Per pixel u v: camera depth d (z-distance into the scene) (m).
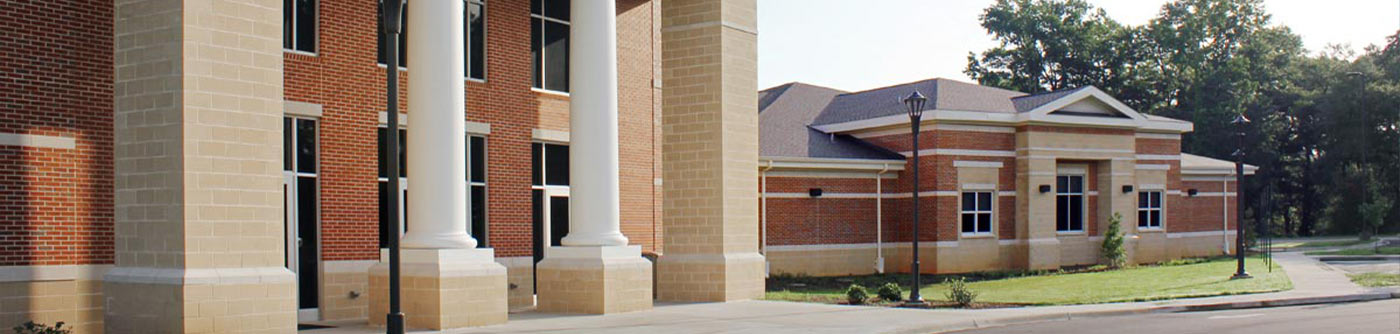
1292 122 77.94
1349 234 74.38
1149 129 40.00
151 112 15.03
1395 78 76.25
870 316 19.77
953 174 34.88
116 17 15.39
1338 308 22.09
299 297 18.72
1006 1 75.50
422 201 17.77
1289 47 79.94
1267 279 29.50
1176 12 75.25
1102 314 21.02
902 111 36.22
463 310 17.69
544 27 23.23
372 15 19.89
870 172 35.41
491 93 21.70
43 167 15.52
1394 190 75.25
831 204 34.62
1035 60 73.94
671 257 23.91
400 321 13.47
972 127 35.38
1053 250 36.41
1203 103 73.50
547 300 20.88
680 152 24.00
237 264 15.25
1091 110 37.72
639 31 24.73
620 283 20.64
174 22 14.80
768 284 30.33
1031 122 35.91
